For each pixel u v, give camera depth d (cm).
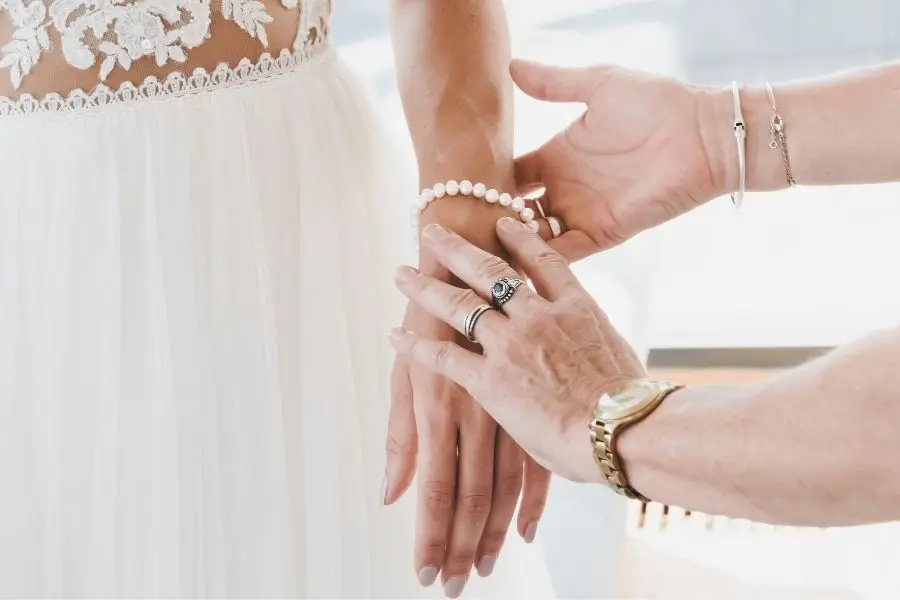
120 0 87
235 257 94
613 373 80
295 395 97
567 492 184
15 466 92
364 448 102
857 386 66
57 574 91
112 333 90
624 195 109
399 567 104
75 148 89
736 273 223
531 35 215
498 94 105
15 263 91
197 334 92
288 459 96
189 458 91
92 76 89
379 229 109
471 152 101
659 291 221
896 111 99
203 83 93
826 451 65
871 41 230
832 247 225
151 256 91
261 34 95
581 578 176
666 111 105
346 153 104
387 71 213
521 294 86
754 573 177
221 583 92
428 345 87
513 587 112
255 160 95
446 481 91
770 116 103
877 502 65
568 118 185
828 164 102
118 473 90
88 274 91
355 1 218
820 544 183
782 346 212
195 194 92
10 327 91
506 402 82
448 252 91
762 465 68
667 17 216
